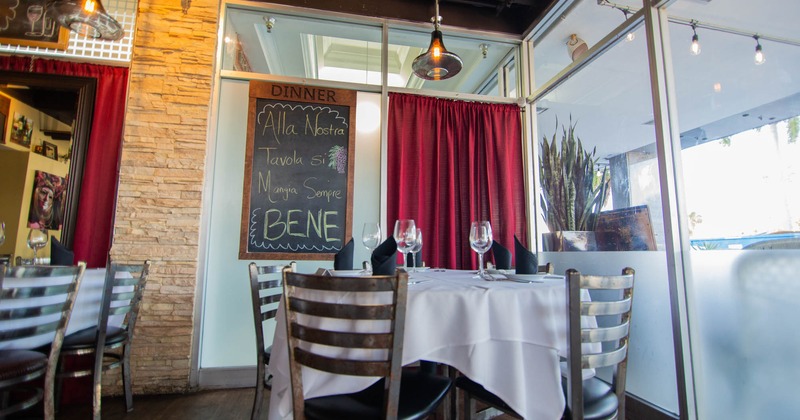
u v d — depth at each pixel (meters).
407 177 2.84
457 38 3.15
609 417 1.09
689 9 2.04
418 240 2.08
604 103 2.44
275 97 2.76
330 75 2.91
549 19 2.90
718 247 1.79
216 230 2.59
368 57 2.98
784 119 1.86
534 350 1.17
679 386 1.77
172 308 2.38
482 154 3.03
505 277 1.55
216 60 2.70
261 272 1.85
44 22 2.60
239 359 2.49
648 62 2.04
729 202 1.89
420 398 1.14
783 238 1.64
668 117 1.96
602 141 2.43
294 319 1.07
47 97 3.21
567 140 2.74
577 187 2.62
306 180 2.71
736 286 1.62
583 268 2.49
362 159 2.83
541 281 1.43
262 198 2.64
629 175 2.21
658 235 1.97
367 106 2.90
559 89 2.85
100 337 1.82
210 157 2.59
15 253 3.64
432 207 2.84
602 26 2.48
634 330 2.06
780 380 1.45
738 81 2.08
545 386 1.14
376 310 0.97
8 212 3.68
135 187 2.44
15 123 3.60
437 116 2.96
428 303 1.16
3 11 2.59
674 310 1.81
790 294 1.45
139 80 2.52
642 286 2.02
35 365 1.41
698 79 2.05
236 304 2.54
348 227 2.71
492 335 1.17
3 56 2.54
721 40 2.08
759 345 1.52
